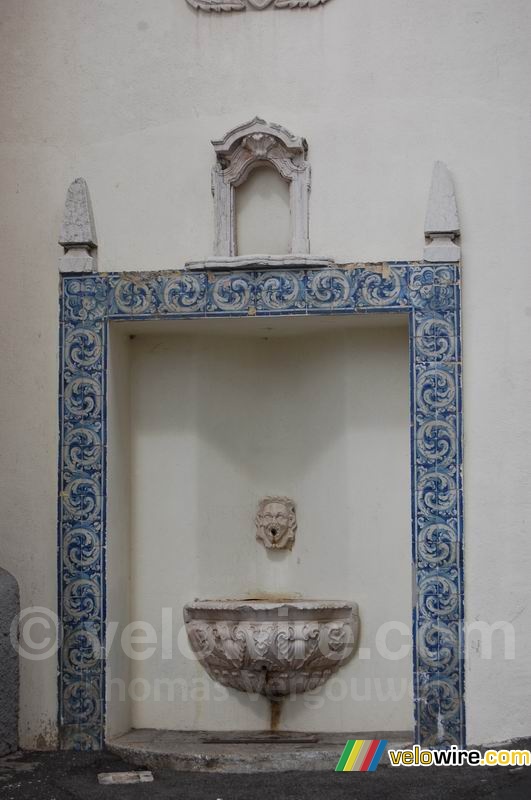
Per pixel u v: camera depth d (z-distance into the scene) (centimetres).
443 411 743
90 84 794
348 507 804
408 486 791
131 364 823
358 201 762
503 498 738
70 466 774
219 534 820
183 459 817
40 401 780
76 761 743
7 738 757
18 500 777
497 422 741
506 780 689
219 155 772
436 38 765
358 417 805
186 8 791
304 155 769
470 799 661
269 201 782
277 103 777
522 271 746
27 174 793
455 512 738
